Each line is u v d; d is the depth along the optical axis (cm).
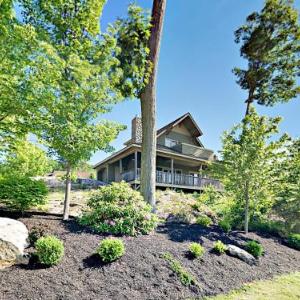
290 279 521
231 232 769
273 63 1495
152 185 845
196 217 837
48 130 588
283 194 929
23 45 501
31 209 710
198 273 460
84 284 364
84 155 625
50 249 395
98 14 700
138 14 974
